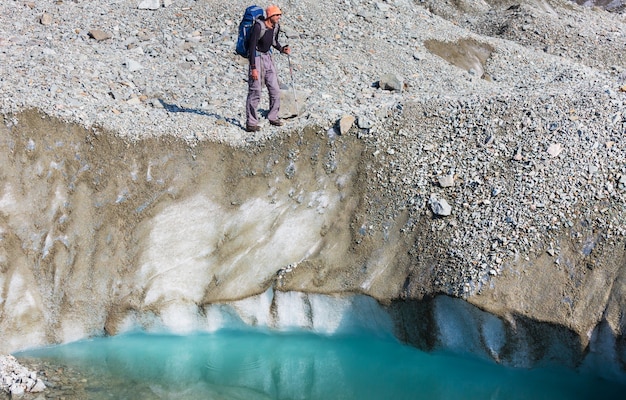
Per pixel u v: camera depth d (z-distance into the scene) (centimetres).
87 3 1523
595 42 1792
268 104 1190
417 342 930
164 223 1043
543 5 2105
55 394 889
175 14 1465
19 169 1061
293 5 1508
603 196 920
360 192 1030
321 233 1019
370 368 970
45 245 1027
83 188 1060
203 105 1187
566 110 1040
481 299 863
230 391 932
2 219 1029
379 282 947
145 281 1007
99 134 1082
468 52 1541
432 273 911
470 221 940
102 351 995
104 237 1033
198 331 1015
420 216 972
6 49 1285
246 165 1077
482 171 992
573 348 841
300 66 1314
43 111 1089
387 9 1609
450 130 1062
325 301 965
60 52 1292
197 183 1069
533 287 866
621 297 838
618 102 1033
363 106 1145
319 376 963
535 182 954
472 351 895
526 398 873
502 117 1055
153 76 1270
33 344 991
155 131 1096
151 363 976
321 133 1080
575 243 891
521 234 909
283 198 1050
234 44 1373
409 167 1025
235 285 996
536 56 1582
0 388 880
